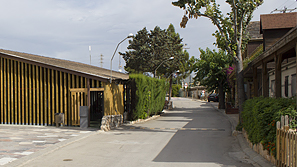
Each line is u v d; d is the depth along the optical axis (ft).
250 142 30.17
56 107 53.26
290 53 35.58
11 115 56.59
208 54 105.91
